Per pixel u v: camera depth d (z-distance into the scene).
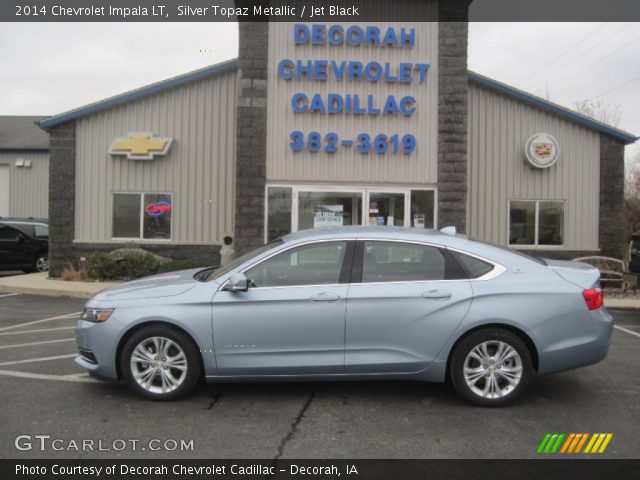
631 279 12.58
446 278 5.16
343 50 12.88
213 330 5.06
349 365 5.06
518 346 5.02
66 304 11.23
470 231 14.50
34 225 16.70
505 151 14.58
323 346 5.07
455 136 12.97
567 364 5.06
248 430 4.57
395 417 4.86
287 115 12.83
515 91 14.40
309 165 12.88
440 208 12.98
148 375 5.19
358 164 12.95
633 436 4.48
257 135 12.76
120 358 5.20
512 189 14.59
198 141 14.38
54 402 5.20
